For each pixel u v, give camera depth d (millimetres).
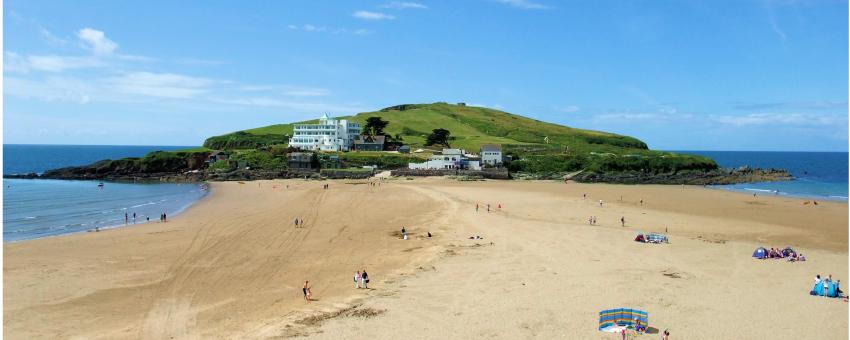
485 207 94000
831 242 67312
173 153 186875
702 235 70688
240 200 108375
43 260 54688
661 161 186875
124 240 64938
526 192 122688
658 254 57812
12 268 51438
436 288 45469
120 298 43312
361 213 86875
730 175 181875
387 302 42000
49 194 123000
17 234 71312
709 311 39875
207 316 39406
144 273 50344
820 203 108062
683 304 41375
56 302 42125
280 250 60188
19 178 172125
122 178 168000
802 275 49906
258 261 55188
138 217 86438
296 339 34906
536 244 62438
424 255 57406
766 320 38125
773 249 57500
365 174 164250
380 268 52688
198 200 110812
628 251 59125
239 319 38750
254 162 176625
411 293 44188
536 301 41906
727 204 104938
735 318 38469
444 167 171625
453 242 63844
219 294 44531
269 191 124812
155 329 36906
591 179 165000
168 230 71938
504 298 42688
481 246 61500
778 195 127062
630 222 80250
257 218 82125
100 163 180500
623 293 43938
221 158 183250
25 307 40906
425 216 83750
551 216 84750
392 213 86875
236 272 51062
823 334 35719
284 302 42406
